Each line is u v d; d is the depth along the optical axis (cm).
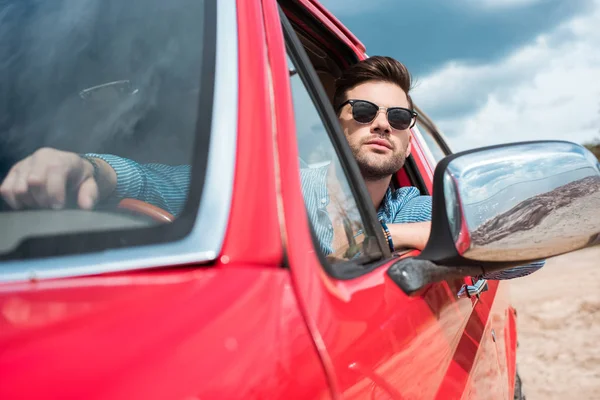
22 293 93
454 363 166
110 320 84
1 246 103
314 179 138
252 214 102
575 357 540
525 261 128
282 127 116
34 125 126
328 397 89
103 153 119
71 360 75
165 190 108
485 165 126
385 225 186
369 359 108
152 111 120
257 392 78
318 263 108
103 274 96
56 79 133
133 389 70
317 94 155
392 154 230
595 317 656
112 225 103
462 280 203
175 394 71
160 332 81
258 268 98
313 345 92
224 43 124
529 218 124
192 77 121
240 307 89
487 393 202
